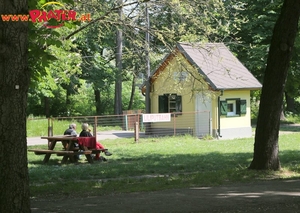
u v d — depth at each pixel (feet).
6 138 21.53
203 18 53.21
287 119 153.07
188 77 58.18
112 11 52.26
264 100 49.29
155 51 55.36
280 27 47.03
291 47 47.57
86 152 63.67
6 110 21.47
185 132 112.16
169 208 29.50
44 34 33.86
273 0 126.11
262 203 30.55
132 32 53.62
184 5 52.03
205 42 53.78
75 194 38.60
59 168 58.59
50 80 73.67
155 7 53.01
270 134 49.57
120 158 69.72
